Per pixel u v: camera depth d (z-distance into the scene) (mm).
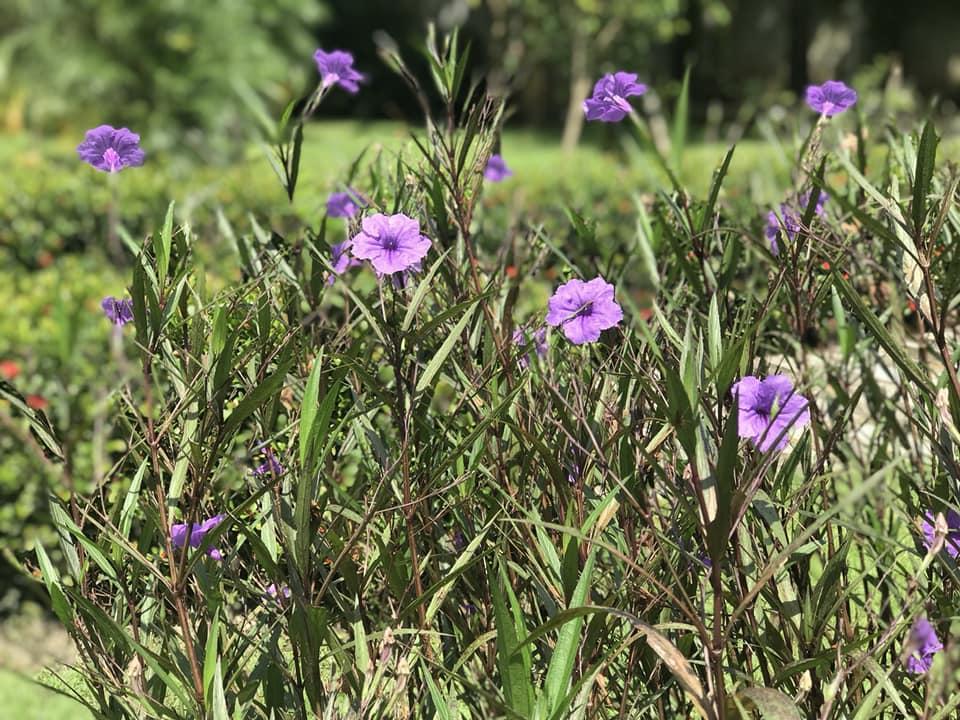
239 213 2762
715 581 653
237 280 1107
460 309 746
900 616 732
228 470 968
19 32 7738
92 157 855
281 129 868
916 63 10773
